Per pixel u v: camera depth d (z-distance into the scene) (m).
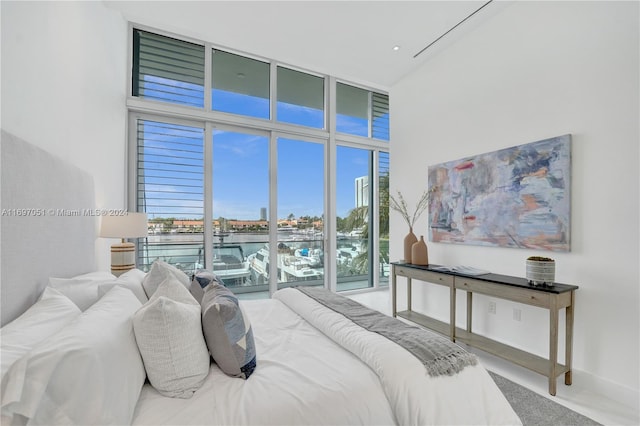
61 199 1.73
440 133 3.44
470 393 1.22
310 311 1.93
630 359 2.00
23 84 1.53
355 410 1.08
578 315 2.25
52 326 1.15
